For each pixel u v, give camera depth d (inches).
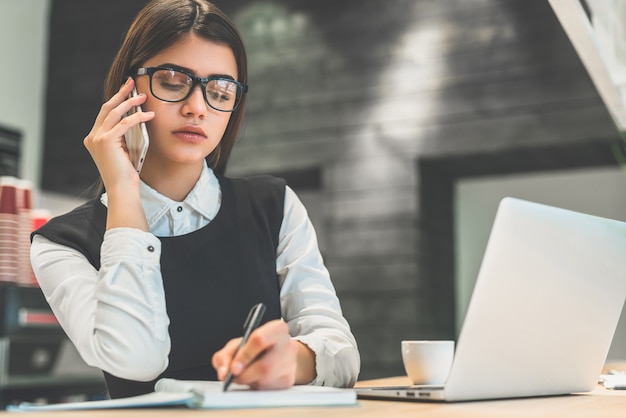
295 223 54.4
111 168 43.8
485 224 207.9
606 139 167.6
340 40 195.3
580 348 41.9
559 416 31.0
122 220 42.7
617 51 52.9
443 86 183.9
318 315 50.1
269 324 34.8
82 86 217.3
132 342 40.4
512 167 191.3
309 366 44.6
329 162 192.7
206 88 46.9
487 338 35.9
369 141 189.5
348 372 46.8
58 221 49.3
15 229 102.7
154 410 30.4
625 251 43.3
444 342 47.7
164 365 42.2
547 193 203.9
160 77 46.4
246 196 53.6
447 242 200.5
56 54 221.6
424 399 36.4
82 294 44.4
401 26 189.8
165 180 50.3
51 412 29.9
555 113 172.7
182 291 47.6
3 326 98.2
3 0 211.0
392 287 182.5
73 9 221.8
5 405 97.9
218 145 54.3
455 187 210.2
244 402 31.1
